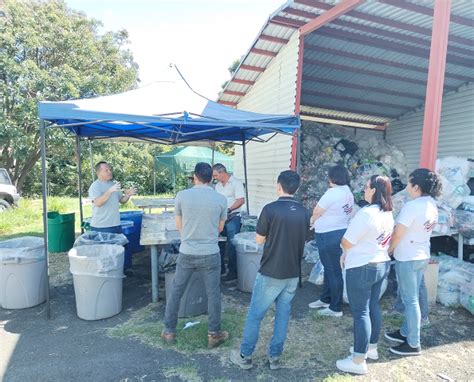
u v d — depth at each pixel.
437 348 3.20
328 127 9.28
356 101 10.25
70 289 4.61
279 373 2.79
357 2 5.28
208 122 4.10
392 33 6.77
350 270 2.67
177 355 3.04
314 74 8.61
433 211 2.87
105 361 2.94
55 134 13.55
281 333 2.76
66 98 13.40
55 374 2.76
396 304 3.75
